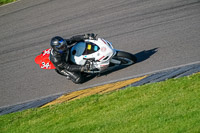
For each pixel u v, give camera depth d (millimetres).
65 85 34781
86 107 27484
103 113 25375
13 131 27094
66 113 27562
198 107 21750
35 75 38719
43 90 34969
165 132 19906
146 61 33844
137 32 41344
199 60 31047
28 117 28984
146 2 49188
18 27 54938
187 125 19922
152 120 21781
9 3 66938
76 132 23484
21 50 46469
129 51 37406
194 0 45406
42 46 45875
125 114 23953
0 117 30859
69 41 32844
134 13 46875
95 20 48719
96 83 33000
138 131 20906
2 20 59625
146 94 26453
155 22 42438
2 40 51656
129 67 33750
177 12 43281
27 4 63938
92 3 55312
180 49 34312
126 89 28516
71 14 53562
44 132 25172
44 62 33469
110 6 51875
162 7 45938
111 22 46438
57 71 34781
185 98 23641
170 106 23016
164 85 27078
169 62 32312
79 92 32094
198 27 38062
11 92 36469
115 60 33031
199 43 34469
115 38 41531
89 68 31594
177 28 39219
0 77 40531
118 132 21547
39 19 55531
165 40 37281
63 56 31703
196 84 25609
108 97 28109
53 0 62219
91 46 31812
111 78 32906
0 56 46344
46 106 30688
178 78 27812
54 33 48781
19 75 39781
